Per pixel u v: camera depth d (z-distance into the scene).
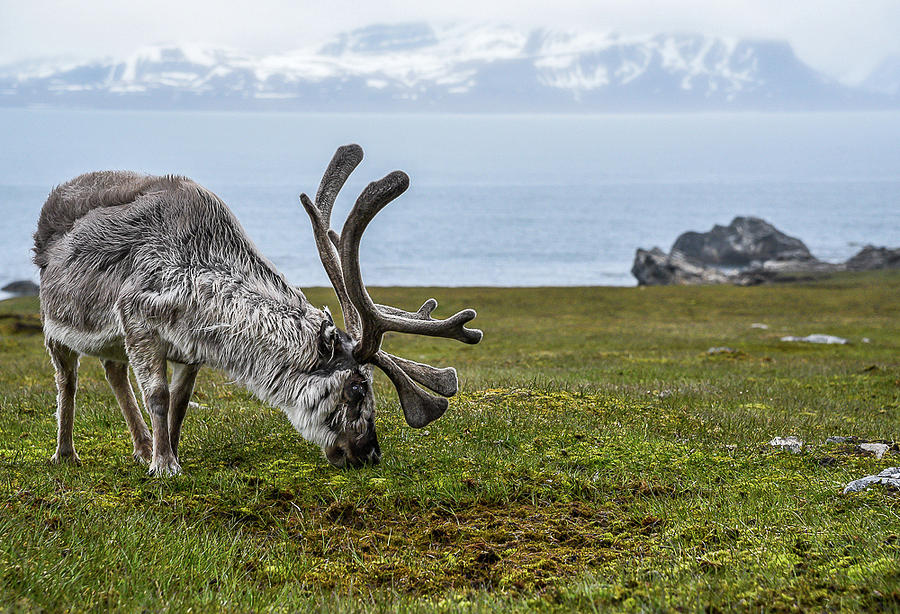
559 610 5.34
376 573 6.24
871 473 8.58
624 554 6.43
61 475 8.08
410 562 6.43
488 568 6.29
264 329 7.87
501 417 10.59
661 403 12.48
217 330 7.86
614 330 38.41
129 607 5.17
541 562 6.27
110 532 6.44
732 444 9.94
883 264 102.06
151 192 8.44
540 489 7.88
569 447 9.30
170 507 7.43
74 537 6.18
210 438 9.67
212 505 7.51
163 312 7.88
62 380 8.79
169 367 16.70
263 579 6.16
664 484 8.18
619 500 7.74
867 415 12.72
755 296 62.28
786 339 31.56
